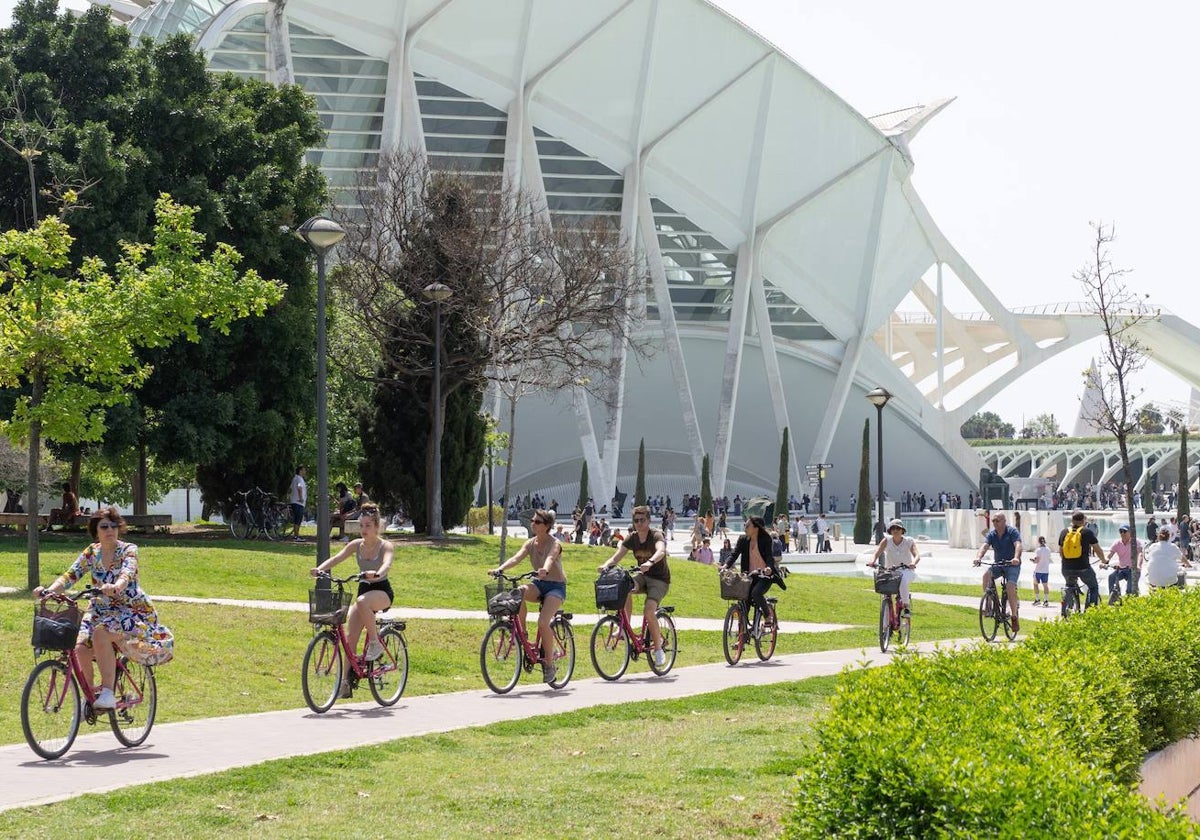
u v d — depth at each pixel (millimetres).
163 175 35312
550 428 96438
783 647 20750
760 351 103375
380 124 82062
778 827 7883
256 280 23844
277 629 18672
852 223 99062
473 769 9852
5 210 33906
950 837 5051
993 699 6906
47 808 8320
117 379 23141
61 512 39000
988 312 104625
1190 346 100688
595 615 25078
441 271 38875
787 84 91875
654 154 90938
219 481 38281
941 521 91938
